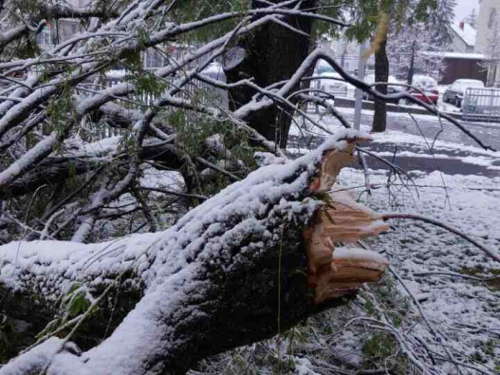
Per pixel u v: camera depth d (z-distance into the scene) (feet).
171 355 6.13
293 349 11.21
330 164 5.79
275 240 5.81
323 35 23.59
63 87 10.36
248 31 11.82
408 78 83.92
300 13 10.83
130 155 12.81
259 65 15.97
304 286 6.08
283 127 15.30
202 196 12.64
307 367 10.73
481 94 74.69
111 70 11.76
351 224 6.11
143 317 6.15
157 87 10.48
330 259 5.90
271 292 6.07
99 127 13.37
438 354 11.27
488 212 27.43
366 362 12.00
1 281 8.50
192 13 14.07
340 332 11.60
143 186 14.93
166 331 6.09
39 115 11.71
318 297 6.16
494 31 103.40
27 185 12.65
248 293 6.06
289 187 5.78
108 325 7.00
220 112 12.00
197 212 6.37
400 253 20.88
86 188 13.42
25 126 11.93
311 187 5.74
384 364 11.40
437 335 11.57
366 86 11.88
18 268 8.42
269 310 6.23
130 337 6.05
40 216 13.65
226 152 12.54
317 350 11.67
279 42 15.94
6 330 9.41
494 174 38.14
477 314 16.30
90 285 7.41
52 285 7.97
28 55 13.38
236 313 6.19
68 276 7.80
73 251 8.13
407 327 12.70
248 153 11.77
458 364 11.10
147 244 7.07
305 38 16.60
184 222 6.48
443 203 28.71
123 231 14.79
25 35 13.12
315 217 5.81
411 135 56.03
